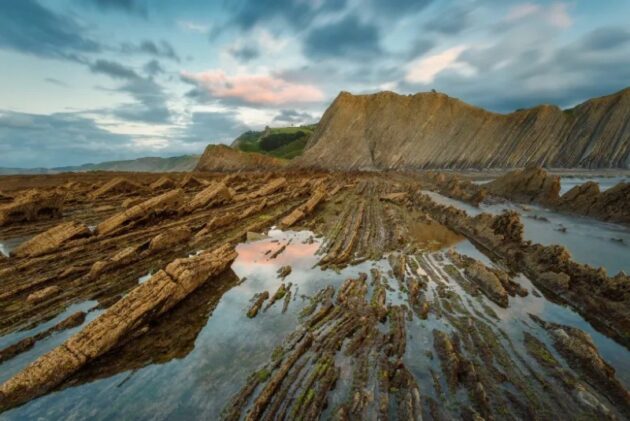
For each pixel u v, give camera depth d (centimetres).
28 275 1620
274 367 975
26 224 2714
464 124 13850
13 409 842
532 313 1319
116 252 2002
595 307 1312
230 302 1427
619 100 10975
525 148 12044
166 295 1305
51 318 1270
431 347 1075
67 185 5019
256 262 1939
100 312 1319
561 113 12188
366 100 16162
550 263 1712
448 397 856
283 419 786
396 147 14288
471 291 1508
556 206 3762
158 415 823
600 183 6612
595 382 905
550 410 805
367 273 1761
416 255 2044
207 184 5838
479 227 2489
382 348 1054
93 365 1004
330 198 4619
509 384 901
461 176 9681
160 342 1130
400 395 854
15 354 1052
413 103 15225
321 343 1078
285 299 1455
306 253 2117
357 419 775
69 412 835
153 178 7194
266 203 3734
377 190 5556
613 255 2031
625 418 791
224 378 948
